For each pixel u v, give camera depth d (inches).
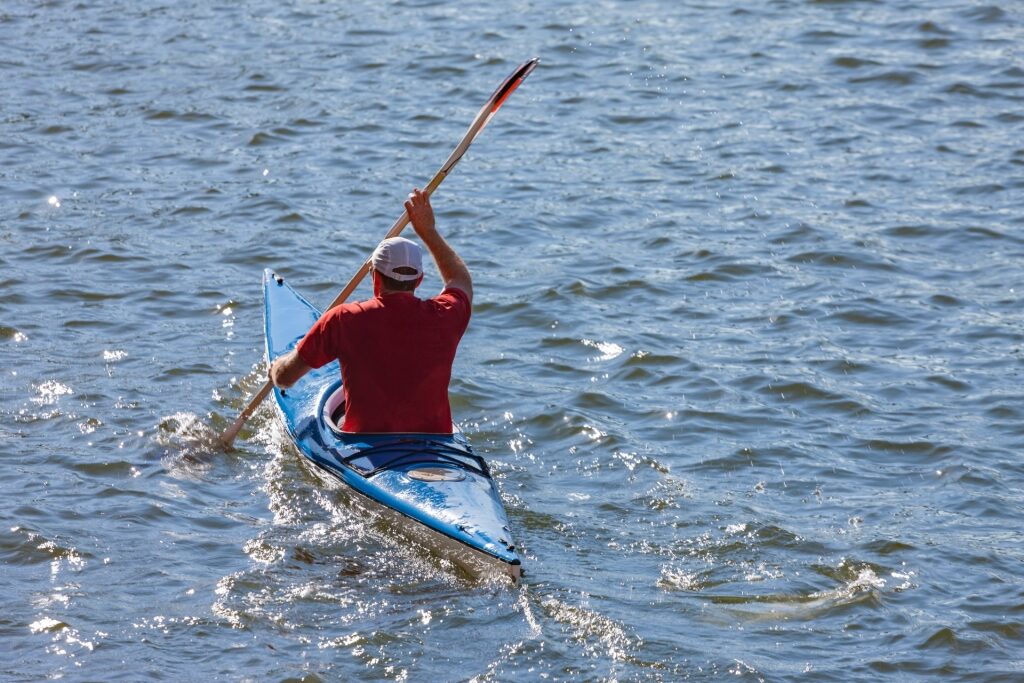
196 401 666.2
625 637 466.0
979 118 1218.0
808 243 930.7
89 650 446.0
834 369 732.0
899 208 1002.1
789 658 454.9
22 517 535.5
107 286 819.4
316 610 481.7
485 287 854.5
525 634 468.1
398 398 561.6
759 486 597.3
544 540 542.9
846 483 600.7
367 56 1418.6
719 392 700.7
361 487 556.7
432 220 586.6
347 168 1087.6
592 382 714.8
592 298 836.0
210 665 440.8
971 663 452.1
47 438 616.4
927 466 618.8
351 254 897.5
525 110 1254.9
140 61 1378.0
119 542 524.1
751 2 1641.2
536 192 1042.7
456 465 560.4
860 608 490.3
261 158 1104.8
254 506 565.0
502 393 695.7
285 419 628.4
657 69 1378.0
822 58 1406.3
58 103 1229.1
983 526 557.6
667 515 566.6
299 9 1614.2
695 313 814.5
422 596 495.5
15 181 1017.5
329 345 553.3
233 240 914.7
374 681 436.5
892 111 1242.0
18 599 478.0
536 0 1665.8
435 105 1262.3
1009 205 1005.2
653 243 934.4
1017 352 756.0
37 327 749.9
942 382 715.4
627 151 1144.2
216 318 778.8
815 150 1139.9
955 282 865.5
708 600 496.7
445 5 1640.0
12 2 1608.0
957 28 1502.2
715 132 1190.9
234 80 1322.6
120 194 1002.1
